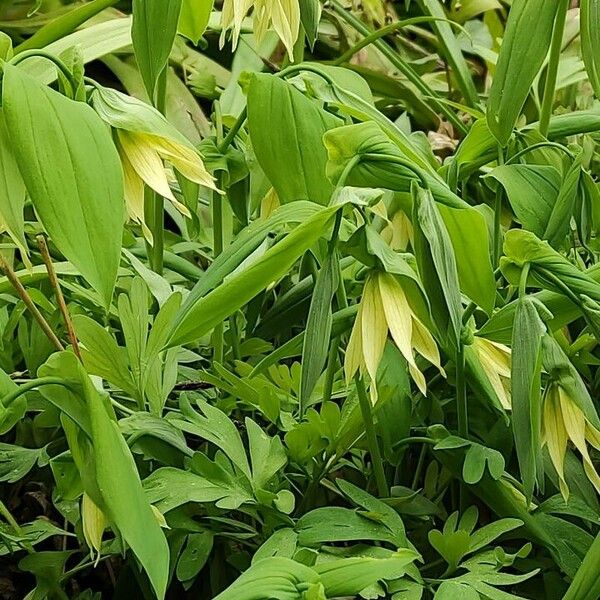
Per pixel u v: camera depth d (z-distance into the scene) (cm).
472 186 73
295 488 51
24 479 57
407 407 51
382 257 43
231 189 57
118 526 37
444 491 53
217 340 55
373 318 44
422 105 101
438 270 43
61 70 43
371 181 45
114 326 60
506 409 52
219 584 50
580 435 44
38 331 54
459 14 112
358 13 110
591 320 45
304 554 43
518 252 45
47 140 38
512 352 44
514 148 60
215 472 47
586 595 41
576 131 61
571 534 49
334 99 53
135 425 48
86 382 37
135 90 96
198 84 87
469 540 45
